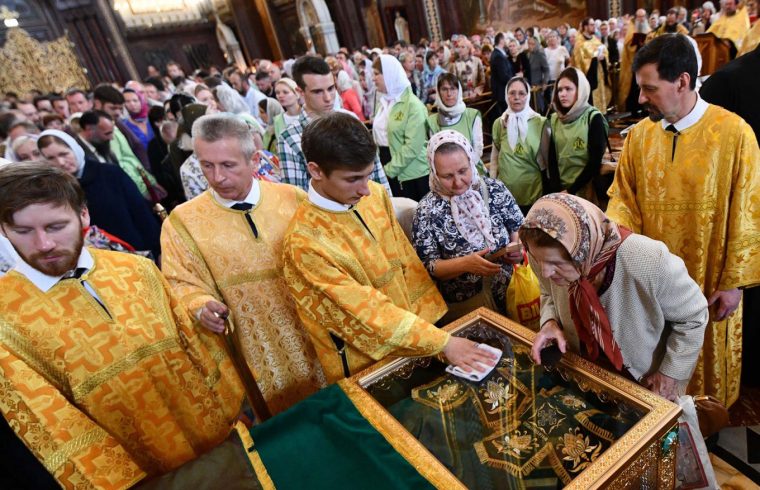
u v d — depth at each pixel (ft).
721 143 3.71
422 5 40.47
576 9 37.52
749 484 4.28
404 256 4.16
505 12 40.32
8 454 3.01
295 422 3.04
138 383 3.14
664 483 2.63
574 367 3.00
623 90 17.87
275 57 45.11
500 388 3.00
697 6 33.01
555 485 2.24
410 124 8.81
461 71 23.07
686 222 4.07
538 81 21.09
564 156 7.90
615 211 4.61
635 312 3.01
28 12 33.81
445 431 2.75
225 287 4.02
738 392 4.86
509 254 4.36
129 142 12.85
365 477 2.53
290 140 6.68
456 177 4.35
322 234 3.49
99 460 2.69
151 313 3.23
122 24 38.83
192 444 3.58
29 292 2.77
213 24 45.73
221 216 3.97
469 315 3.87
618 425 2.53
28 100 18.48
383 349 3.34
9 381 2.56
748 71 4.57
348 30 40.16
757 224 3.80
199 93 13.48
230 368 3.97
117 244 5.31
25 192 2.43
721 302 4.10
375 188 4.02
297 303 3.55
